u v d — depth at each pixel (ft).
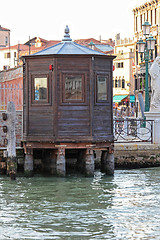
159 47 299.38
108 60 85.81
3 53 428.97
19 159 89.25
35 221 59.16
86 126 83.56
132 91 346.95
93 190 75.87
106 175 88.07
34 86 84.79
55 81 83.15
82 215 61.67
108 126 86.02
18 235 54.13
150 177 87.81
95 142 83.92
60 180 83.66
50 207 65.51
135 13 335.47
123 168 98.43
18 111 95.14
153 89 107.14
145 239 52.95
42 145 84.28
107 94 85.76
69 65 83.30
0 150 89.15
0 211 63.46
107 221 59.11
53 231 55.47
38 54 84.17
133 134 103.91
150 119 103.24
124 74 350.84
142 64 309.63
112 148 86.58
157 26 302.45
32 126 84.94
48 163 88.63
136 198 70.69
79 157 89.71
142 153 99.45
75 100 83.46
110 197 71.26
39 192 74.43
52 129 83.30
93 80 83.71
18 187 78.13
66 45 87.10
